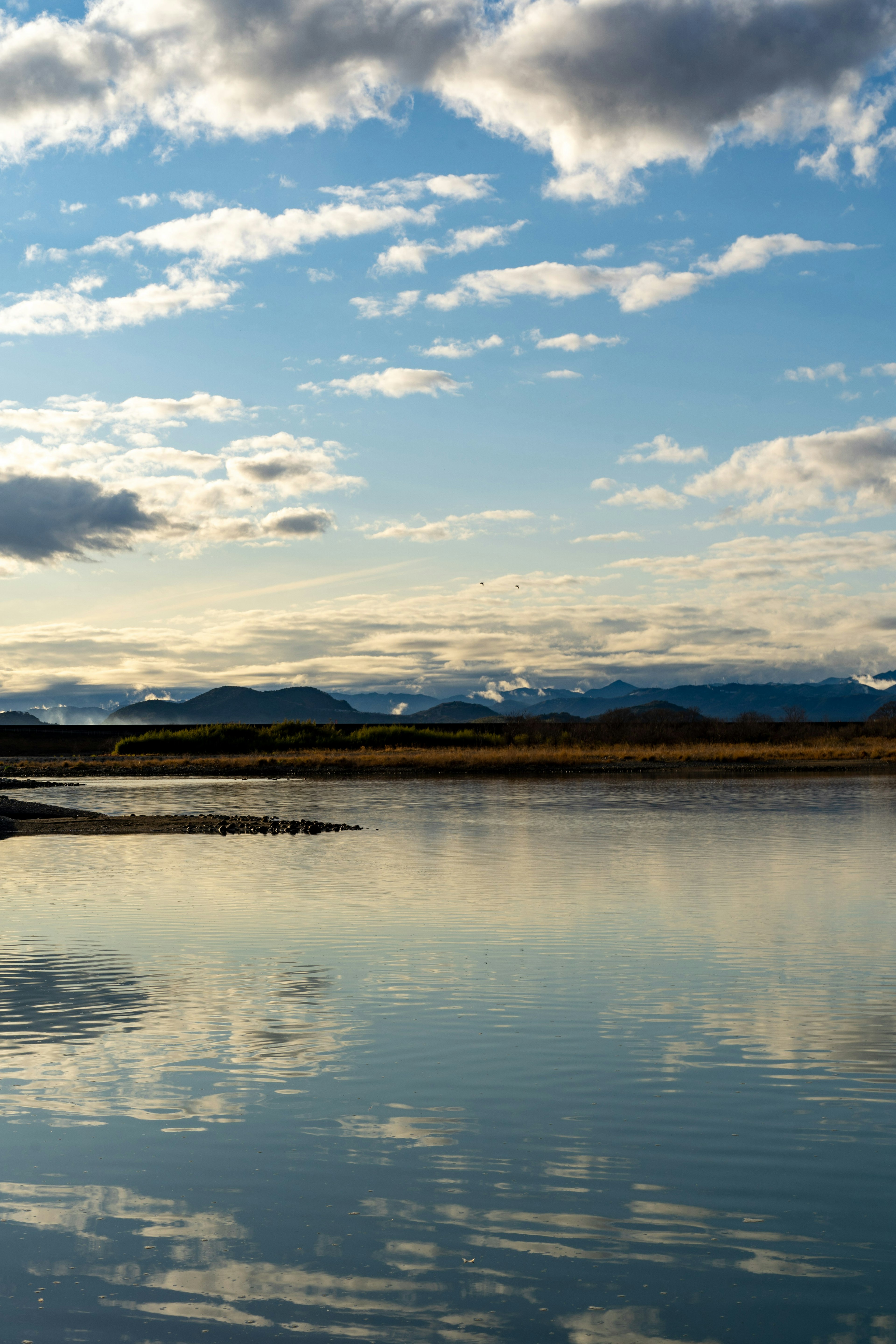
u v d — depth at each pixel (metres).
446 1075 10.01
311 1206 7.24
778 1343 5.64
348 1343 5.70
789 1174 7.71
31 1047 10.92
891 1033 11.34
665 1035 11.32
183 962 14.98
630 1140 8.35
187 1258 6.57
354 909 19.38
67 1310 6.01
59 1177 7.72
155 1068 10.25
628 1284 6.24
